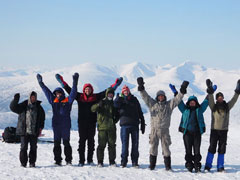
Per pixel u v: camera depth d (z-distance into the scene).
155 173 7.50
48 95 8.28
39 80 8.28
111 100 8.18
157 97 7.93
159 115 7.82
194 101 7.77
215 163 9.46
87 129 8.30
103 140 8.09
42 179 6.80
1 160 9.27
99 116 8.12
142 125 8.20
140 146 15.00
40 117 8.12
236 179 7.07
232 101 7.92
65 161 9.11
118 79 8.37
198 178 7.10
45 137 17.05
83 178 6.91
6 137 13.89
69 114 8.30
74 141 15.97
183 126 7.77
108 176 7.13
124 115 8.05
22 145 8.09
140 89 7.78
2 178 6.87
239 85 7.85
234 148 15.09
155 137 7.86
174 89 8.09
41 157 10.03
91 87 8.31
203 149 14.19
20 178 6.88
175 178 7.05
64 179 6.81
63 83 8.38
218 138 7.93
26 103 8.12
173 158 10.65
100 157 8.13
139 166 8.22
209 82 7.88
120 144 16.00
